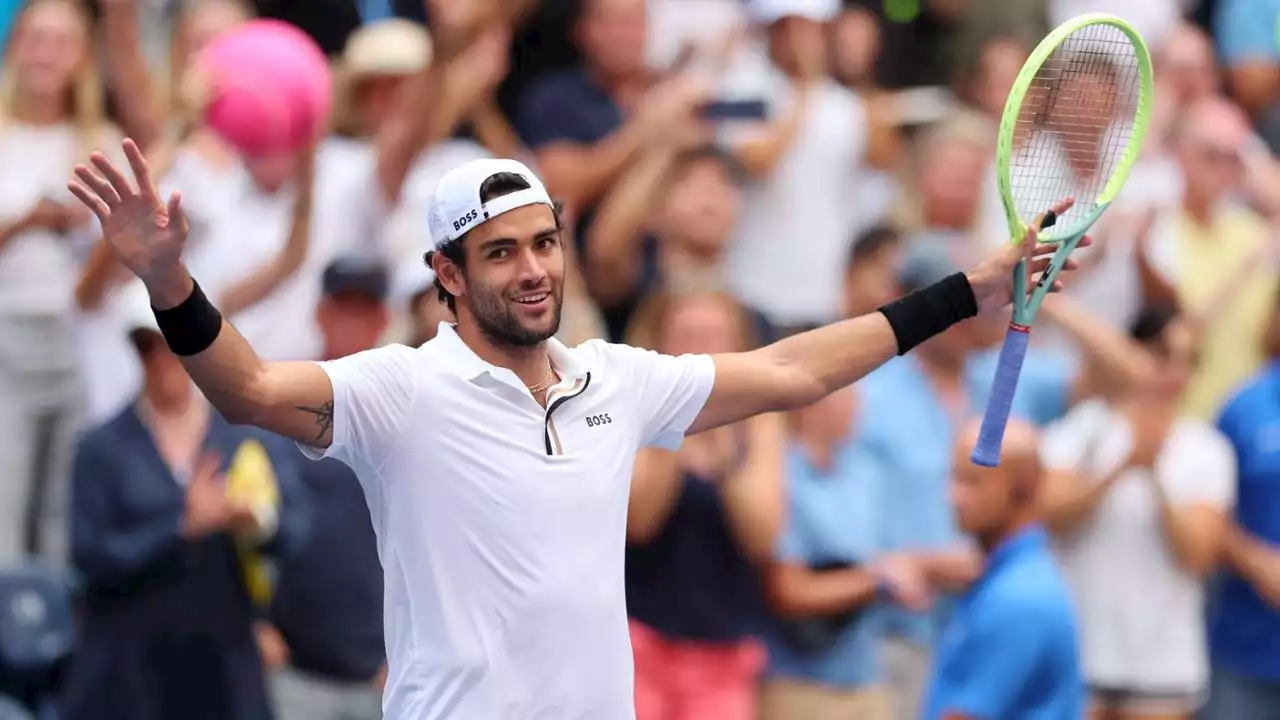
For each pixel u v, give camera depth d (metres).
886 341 18.08
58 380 31.70
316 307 29.83
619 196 34.06
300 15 38.12
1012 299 18.44
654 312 31.09
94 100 32.50
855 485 29.84
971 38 42.69
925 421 32.06
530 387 16.97
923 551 31.59
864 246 34.62
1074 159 21.17
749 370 17.77
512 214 16.56
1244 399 33.50
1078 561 31.52
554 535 16.42
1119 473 31.30
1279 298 33.75
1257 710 33.28
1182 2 47.91
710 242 33.47
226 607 26.27
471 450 16.45
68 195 31.78
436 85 31.28
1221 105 43.03
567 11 38.28
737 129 36.09
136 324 26.34
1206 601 33.88
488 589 16.33
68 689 26.22
